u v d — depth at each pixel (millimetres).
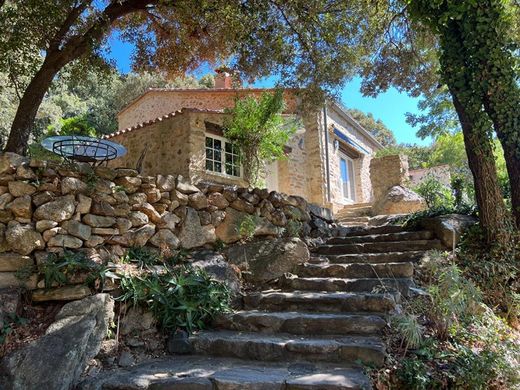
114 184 4453
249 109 8617
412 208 10469
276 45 7082
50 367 2867
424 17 5391
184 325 3797
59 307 3473
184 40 7691
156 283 3938
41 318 3400
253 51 7273
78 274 3654
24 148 5266
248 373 3029
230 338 3594
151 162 9055
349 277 4836
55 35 5926
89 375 3162
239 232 5504
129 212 4469
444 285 3477
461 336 3357
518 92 4949
